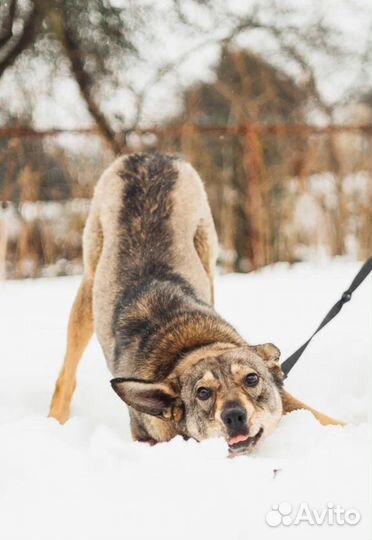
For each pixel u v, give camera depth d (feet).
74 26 53.21
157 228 20.29
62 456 13.38
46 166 47.37
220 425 14.58
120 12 53.78
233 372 15.07
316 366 21.77
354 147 46.01
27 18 51.96
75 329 20.71
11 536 10.70
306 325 27.14
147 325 17.89
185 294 18.63
